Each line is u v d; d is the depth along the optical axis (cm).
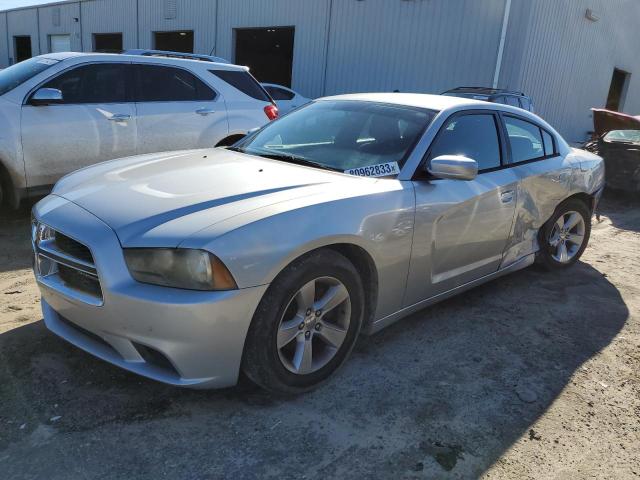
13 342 316
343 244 287
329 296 283
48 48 3008
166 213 257
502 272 429
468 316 403
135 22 2430
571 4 1575
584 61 1755
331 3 1753
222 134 675
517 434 269
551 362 344
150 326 236
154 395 276
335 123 382
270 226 251
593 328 398
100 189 293
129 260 241
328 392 291
